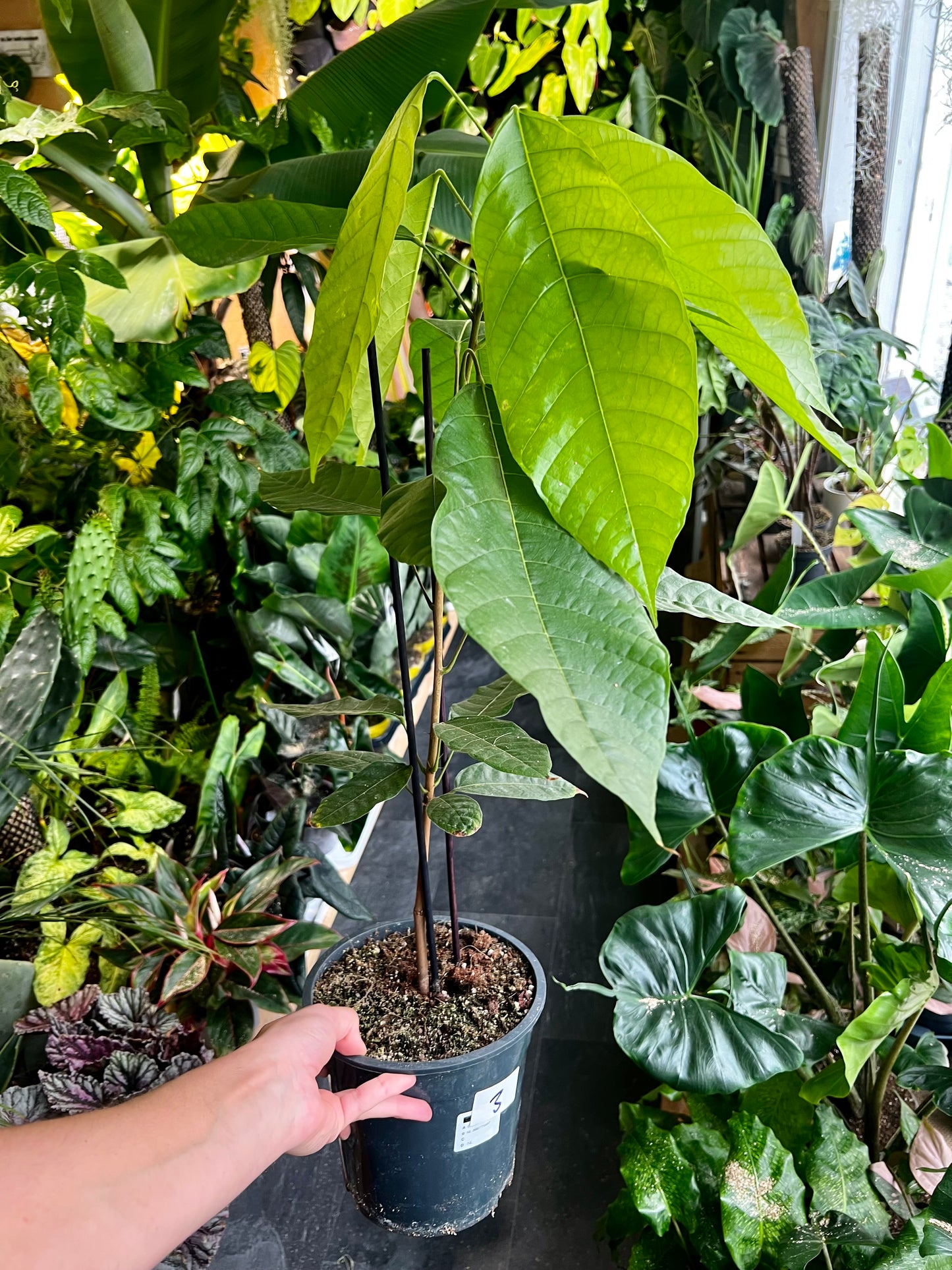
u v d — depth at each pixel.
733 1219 0.80
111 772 1.63
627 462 0.38
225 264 0.63
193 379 1.53
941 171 2.02
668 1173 0.87
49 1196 0.43
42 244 1.57
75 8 1.47
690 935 0.89
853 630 1.12
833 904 1.18
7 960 1.38
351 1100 0.67
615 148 0.42
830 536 1.99
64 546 1.61
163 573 1.53
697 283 0.44
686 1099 1.11
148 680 1.73
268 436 1.65
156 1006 1.16
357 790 0.72
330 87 1.65
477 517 0.39
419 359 0.76
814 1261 0.82
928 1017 1.17
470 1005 0.81
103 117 1.33
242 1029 1.21
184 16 1.53
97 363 1.44
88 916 1.25
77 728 1.63
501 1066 0.77
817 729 1.17
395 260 0.55
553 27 2.57
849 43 2.08
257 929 1.24
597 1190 1.14
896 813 0.82
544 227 0.38
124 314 1.56
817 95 2.40
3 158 1.43
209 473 1.59
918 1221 0.79
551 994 1.46
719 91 2.51
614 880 1.71
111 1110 0.50
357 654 2.05
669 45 2.60
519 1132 1.22
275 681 1.91
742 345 0.44
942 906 0.77
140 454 1.75
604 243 0.37
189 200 1.99
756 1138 0.84
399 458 2.55
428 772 0.75
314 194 1.45
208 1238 0.97
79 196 1.64
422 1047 0.76
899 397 2.29
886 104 2.00
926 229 2.11
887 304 2.24
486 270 0.39
